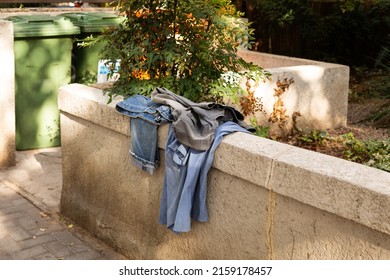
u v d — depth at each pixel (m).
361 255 3.01
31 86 6.81
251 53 7.82
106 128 4.59
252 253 3.58
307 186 3.16
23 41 6.63
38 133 6.99
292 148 3.48
